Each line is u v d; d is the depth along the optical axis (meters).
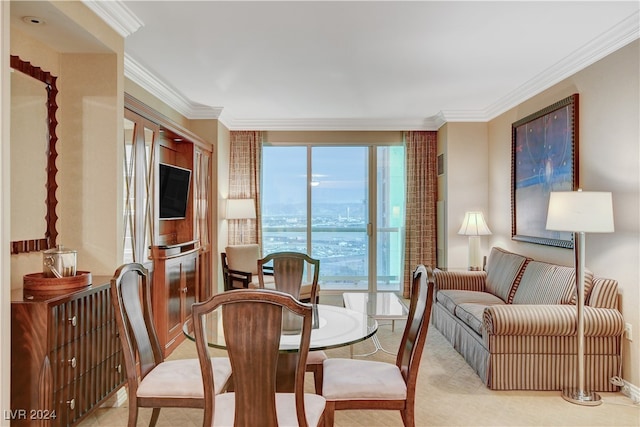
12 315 2.02
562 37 3.22
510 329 3.06
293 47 3.42
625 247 3.08
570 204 2.91
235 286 5.36
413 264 6.36
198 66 3.87
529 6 2.74
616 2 2.68
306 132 6.46
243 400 1.67
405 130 6.34
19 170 2.42
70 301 2.21
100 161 2.80
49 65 2.71
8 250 1.86
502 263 4.56
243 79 4.27
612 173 3.22
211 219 5.61
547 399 2.98
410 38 3.25
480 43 3.35
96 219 2.80
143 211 3.64
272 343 1.62
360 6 2.74
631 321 3.01
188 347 4.17
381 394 2.12
